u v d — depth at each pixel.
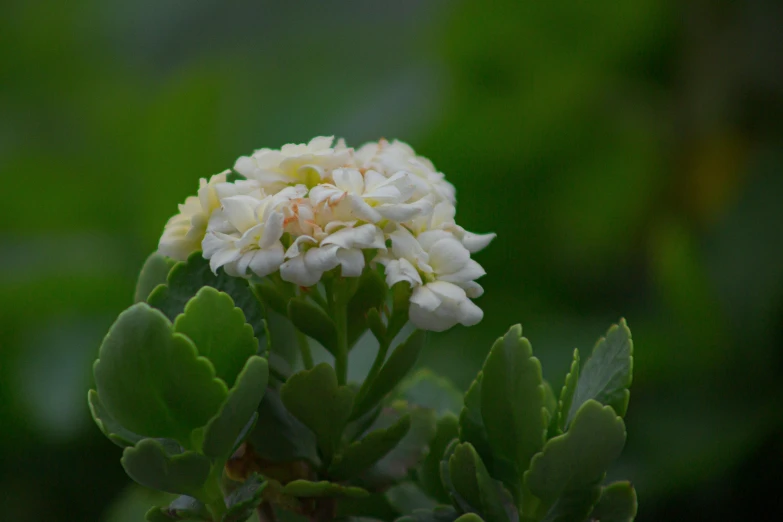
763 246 0.89
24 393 0.88
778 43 0.97
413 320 0.53
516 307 1.01
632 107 1.03
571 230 1.03
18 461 0.86
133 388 0.52
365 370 0.63
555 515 0.54
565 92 1.03
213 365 0.53
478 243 0.55
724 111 0.99
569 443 0.53
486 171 1.02
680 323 0.88
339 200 0.52
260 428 0.55
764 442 0.81
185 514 0.54
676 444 0.83
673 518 0.83
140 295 0.57
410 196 0.53
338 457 0.55
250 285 0.55
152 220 1.02
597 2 0.97
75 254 1.02
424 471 0.60
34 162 1.12
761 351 0.86
